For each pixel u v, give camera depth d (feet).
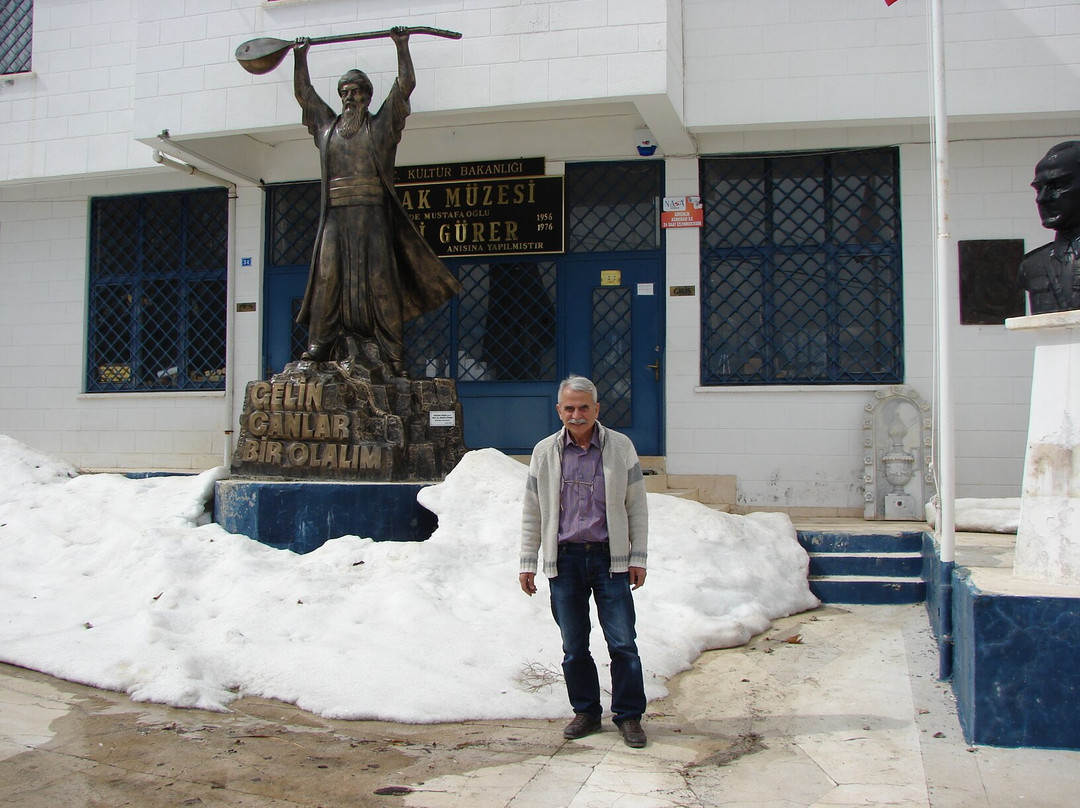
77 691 15.84
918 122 28.12
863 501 28.60
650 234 30.81
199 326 34.86
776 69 28.07
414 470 24.57
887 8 27.63
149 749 13.48
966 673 14.43
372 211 25.46
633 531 14.53
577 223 31.35
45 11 33.78
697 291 29.99
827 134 29.43
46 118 33.60
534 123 31.12
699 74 28.37
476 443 31.76
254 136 32.45
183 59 29.58
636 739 13.88
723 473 29.66
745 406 29.63
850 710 15.48
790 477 29.27
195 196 35.04
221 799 11.91
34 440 35.76
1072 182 15.30
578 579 14.40
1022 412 28.19
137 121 29.81
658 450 30.45
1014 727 13.52
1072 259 15.17
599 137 30.76
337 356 25.89
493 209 31.55
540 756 13.47
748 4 28.22
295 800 11.90
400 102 25.13
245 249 33.76
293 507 23.17
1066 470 14.64
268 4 28.76
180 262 35.06
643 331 30.71
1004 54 27.02
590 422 14.40
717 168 30.48
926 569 21.79
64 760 13.06
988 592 13.80
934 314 28.63
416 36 27.55
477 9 27.22
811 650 18.70
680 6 28.27
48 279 35.96
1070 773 12.53
